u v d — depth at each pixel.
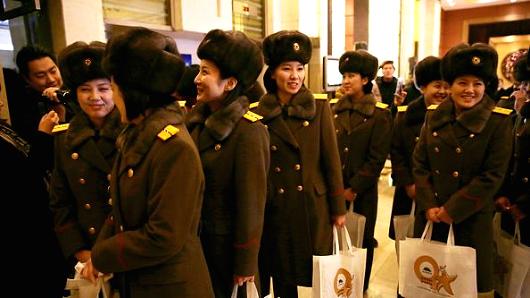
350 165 2.09
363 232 1.97
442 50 13.21
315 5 4.65
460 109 1.65
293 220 1.55
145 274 0.98
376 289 2.28
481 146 1.57
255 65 1.19
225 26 3.47
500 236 1.78
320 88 4.77
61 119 1.68
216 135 1.17
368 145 2.08
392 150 2.20
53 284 1.27
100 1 2.41
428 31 10.63
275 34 1.51
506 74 12.15
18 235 1.13
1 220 1.10
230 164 1.20
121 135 1.01
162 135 0.90
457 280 1.54
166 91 0.92
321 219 1.58
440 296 1.58
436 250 1.58
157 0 2.94
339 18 5.16
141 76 0.87
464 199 1.55
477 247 1.64
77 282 1.32
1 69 1.58
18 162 1.15
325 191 1.59
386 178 4.80
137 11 2.79
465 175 1.62
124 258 0.91
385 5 7.41
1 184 1.10
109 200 1.28
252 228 1.18
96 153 1.26
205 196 1.23
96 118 1.28
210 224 1.24
